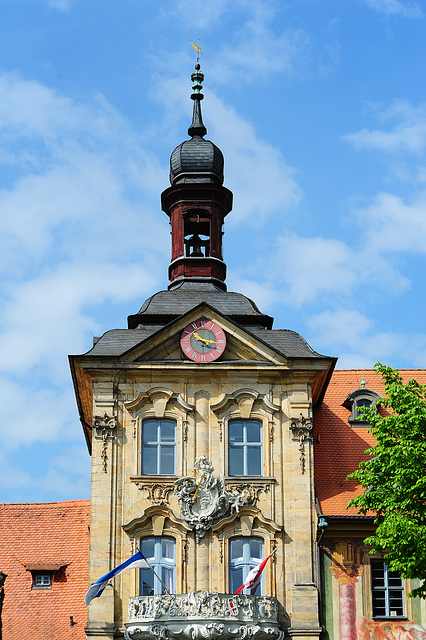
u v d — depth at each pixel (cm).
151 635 5019
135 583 5253
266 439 5491
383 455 4775
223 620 4997
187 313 5591
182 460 5441
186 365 5531
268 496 5409
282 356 5547
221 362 5547
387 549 5162
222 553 5316
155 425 5522
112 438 5453
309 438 5497
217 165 6322
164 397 5522
